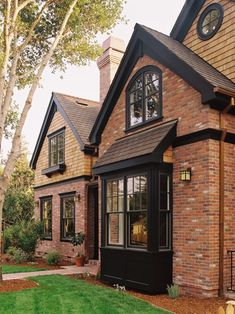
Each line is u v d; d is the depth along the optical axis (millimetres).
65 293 7766
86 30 10828
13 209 18625
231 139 8070
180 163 8391
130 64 10586
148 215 8273
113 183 9992
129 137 10234
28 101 9164
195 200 7906
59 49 10945
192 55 9391
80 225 13969
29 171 24938
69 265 13164
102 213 10164
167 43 9500
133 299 7277
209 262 7422
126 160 8984
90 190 14031
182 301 7184
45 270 11727
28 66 10961
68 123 15305
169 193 8570
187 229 8031
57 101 16672
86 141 14094
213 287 7395
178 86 8688
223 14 9000
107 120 11594
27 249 14430
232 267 7680
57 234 15727
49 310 6340
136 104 10312
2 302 6855
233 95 7605
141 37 9938
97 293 7840
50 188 16891
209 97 7562
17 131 8969
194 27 9883
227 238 7719
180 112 8555
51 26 10445
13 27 8750
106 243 9945
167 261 8250
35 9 9633
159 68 9367
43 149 18078
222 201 7691
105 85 15789
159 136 8570
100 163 10188
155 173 8297
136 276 8523
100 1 10484
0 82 8781
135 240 8945
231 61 8578
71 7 9438
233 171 8031
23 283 8859
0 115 8852
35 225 15000
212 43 9203
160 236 8383
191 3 9820
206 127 7770
